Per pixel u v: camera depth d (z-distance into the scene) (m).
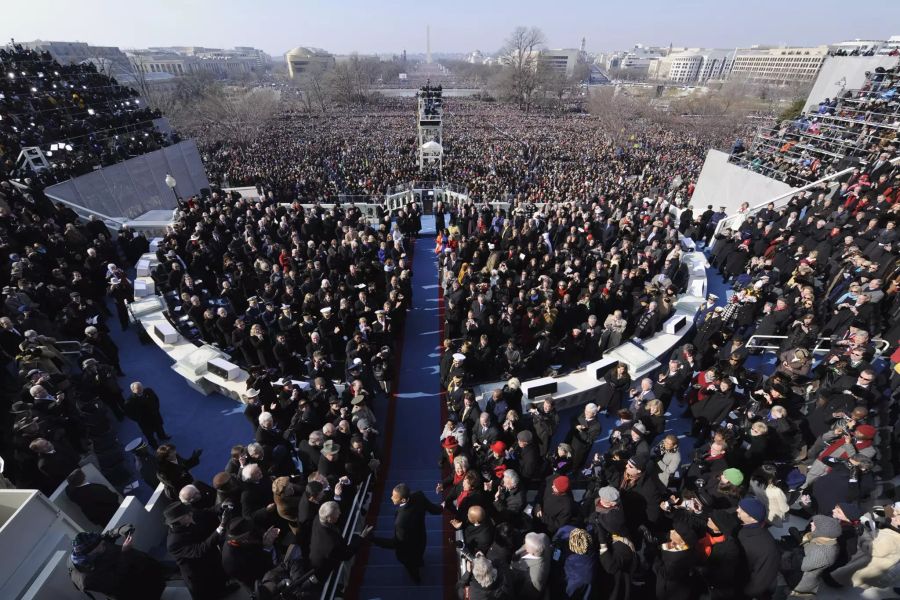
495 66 172.12
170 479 6.50
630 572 4.73
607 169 45.69
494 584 4.41
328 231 17.06
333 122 86.06
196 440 9.58
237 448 6.84
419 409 10.66
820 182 18.98
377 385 10.55
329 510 5.27
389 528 7.63
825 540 5.00
